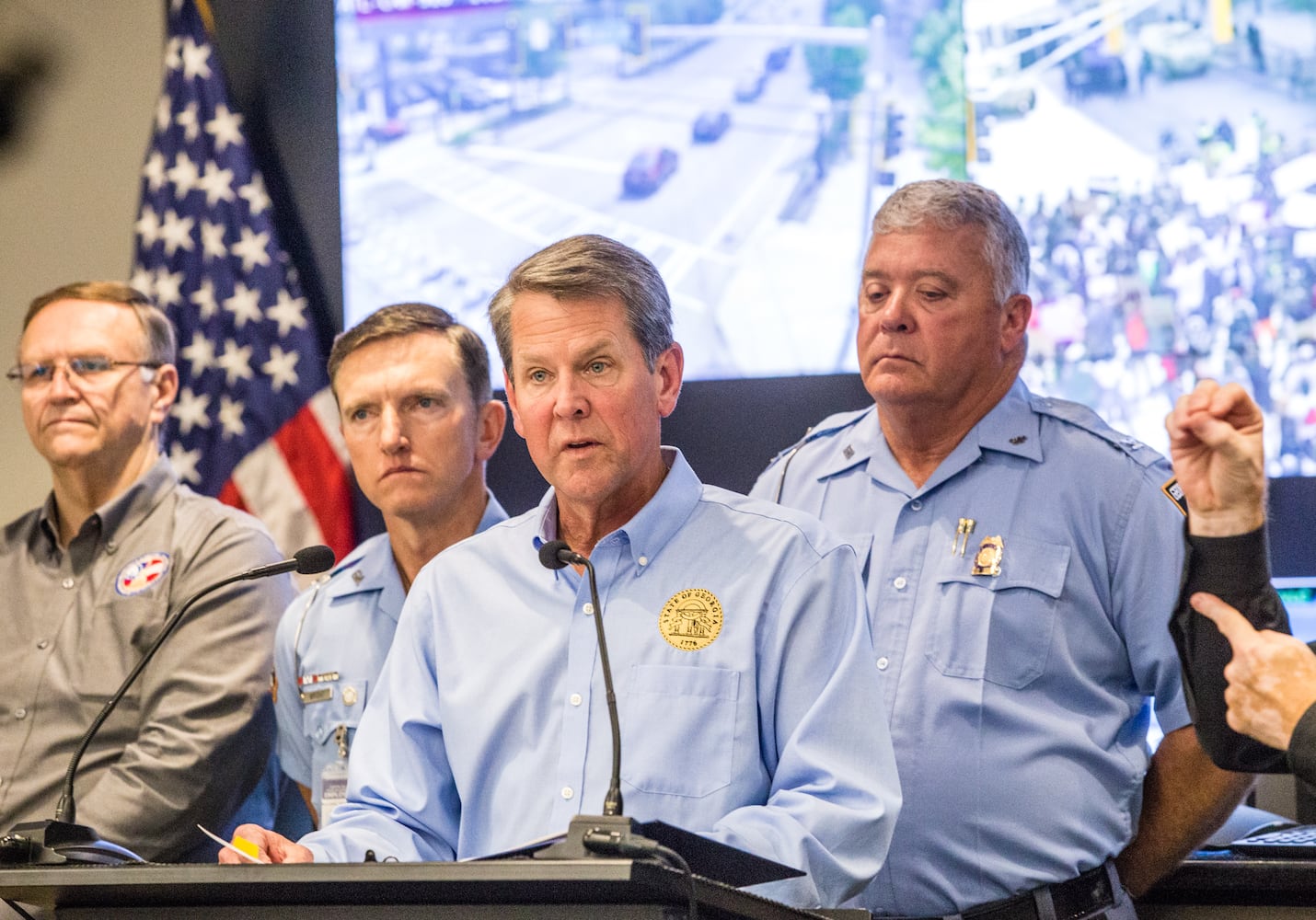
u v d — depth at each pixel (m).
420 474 8.27
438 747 5.95
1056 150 11.45
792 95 11.77
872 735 5.52
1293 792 9.54
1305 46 11.20
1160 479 7.21
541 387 5.76
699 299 11.76
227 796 8.84
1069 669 7.09
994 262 7.50
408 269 12.23
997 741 7.00
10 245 13.41
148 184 12.46
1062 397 11.30
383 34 12.40
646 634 5.69
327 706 8.33
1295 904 7.47
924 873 6.92
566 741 5.58
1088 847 6.91
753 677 5.60
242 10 12.59
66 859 5.06
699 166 11.87
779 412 11.53
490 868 3.87
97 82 13.49
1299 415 11.05
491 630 5.91
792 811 5.20
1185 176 11.30
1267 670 4.75
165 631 5.97
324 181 12.38
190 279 12.21
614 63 12.06
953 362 7.38
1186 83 11.33
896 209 7.60
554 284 5.70
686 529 5.91
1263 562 5.11
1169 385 11.22
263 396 11.95
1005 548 7.26
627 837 3.96
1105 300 11.33
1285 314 11.12
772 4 11.84
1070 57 11.45
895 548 7.49
